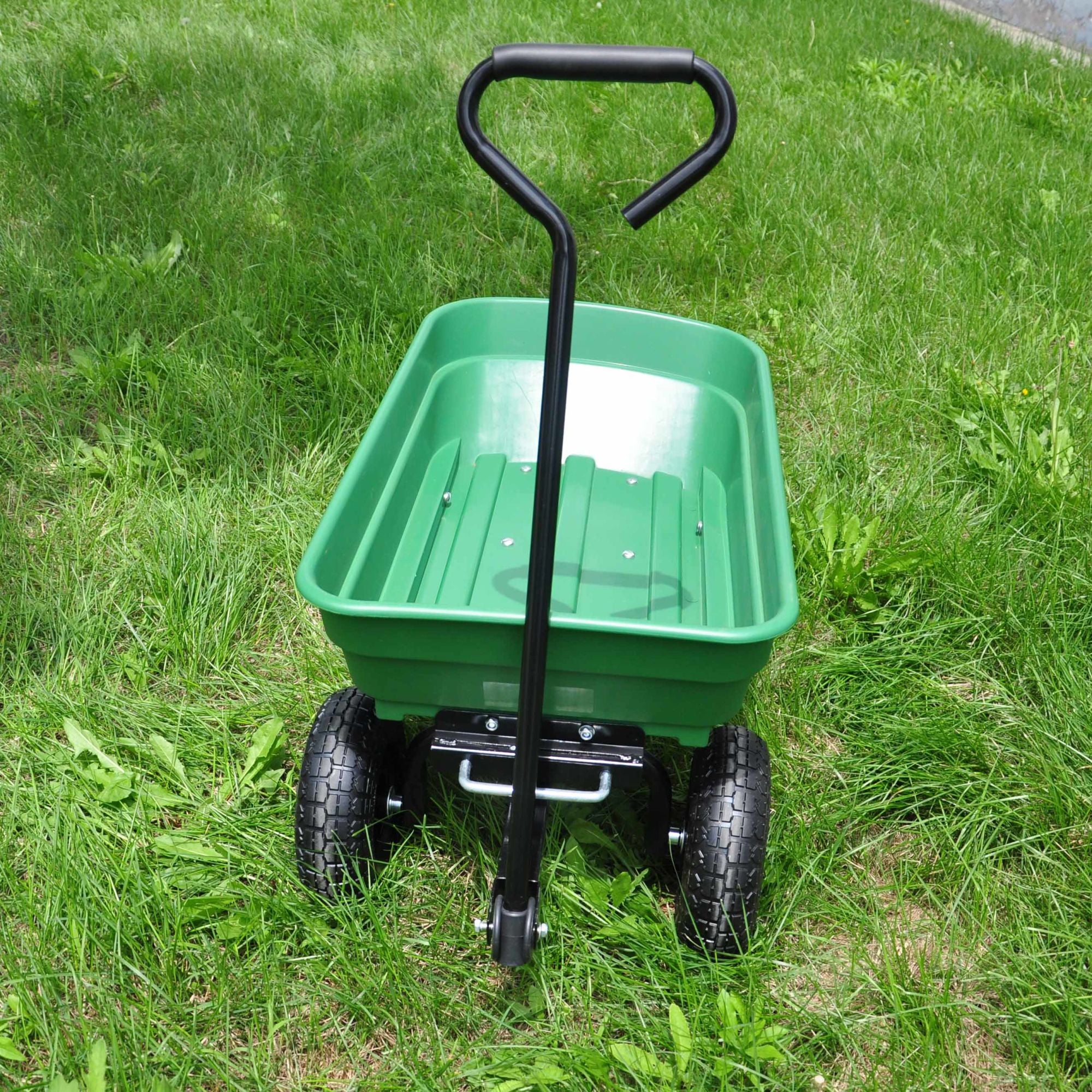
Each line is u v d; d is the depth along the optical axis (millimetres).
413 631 1061
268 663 1601
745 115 3523
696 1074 1107
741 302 2529
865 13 5105
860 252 2719
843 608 1742
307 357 2156
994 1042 1188
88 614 1599
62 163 2705
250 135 2945
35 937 1173
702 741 1139
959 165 3254
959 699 1566
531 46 946
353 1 4293
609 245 2658
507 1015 1164
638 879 1240
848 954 1255
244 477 1892
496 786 1128
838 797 1415
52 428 1955
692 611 1357
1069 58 5012
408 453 1460
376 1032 1153
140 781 1356
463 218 2709
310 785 1193
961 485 2004
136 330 2125
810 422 2178
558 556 1422
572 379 1702
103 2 3984
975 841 1364
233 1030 1142
